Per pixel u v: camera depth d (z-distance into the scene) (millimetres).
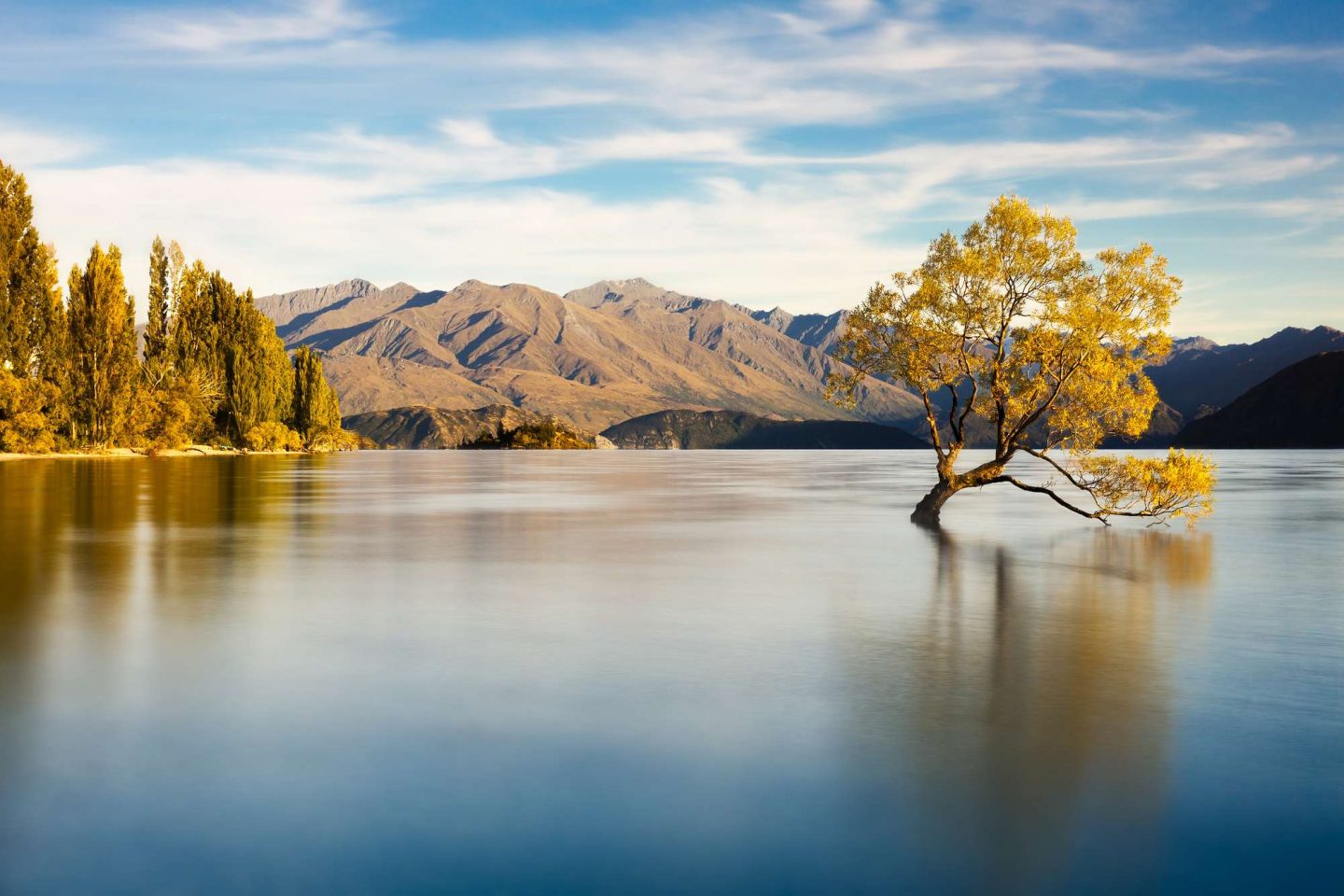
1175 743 8297
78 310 90000
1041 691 10023
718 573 19156
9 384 84250
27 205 86188
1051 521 31859
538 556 21812
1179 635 12938
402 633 13055
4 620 13844
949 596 16266
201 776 7438
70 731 8547
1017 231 29297
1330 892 5703
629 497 44562
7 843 6281
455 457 124188
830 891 5676
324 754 7934
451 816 6699
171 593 16391
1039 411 29656
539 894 5629
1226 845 6328
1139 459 28438
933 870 5957
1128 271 28328
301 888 5707
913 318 30125
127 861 6039
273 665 11086
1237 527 29469
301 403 129875
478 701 9586
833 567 20047
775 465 100875
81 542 24016
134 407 94375
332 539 25125
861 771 7582
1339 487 52781
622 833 6445
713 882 5781
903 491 50062
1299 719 9031
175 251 108062
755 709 9305
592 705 9453
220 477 59875
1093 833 6496
